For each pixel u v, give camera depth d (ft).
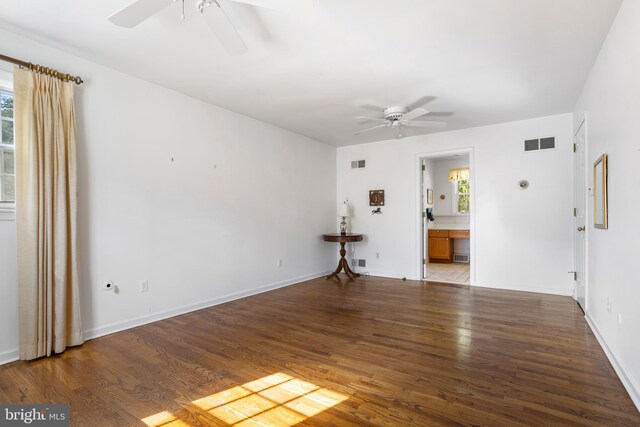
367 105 13.73
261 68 10.32
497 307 13.01
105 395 6.79
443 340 9.62
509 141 16.14
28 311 8.30
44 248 8.54
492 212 16.56
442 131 17.81
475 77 10.98
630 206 6.83
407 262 19.13
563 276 14.96
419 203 18.81
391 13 7.47
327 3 7.09
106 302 10.22
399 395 6.72
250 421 5.94
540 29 8.16
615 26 7.72
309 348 9.13
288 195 17.60
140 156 11.12
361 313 12.33
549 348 8.95
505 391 6.80
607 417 5.90
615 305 7.86
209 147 13.43
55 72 8.84
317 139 19.71
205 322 11.35
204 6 6.26
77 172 9.55
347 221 21.18
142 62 9.96
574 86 11.73
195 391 6.94
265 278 16.03
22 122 8.32
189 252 12.63
